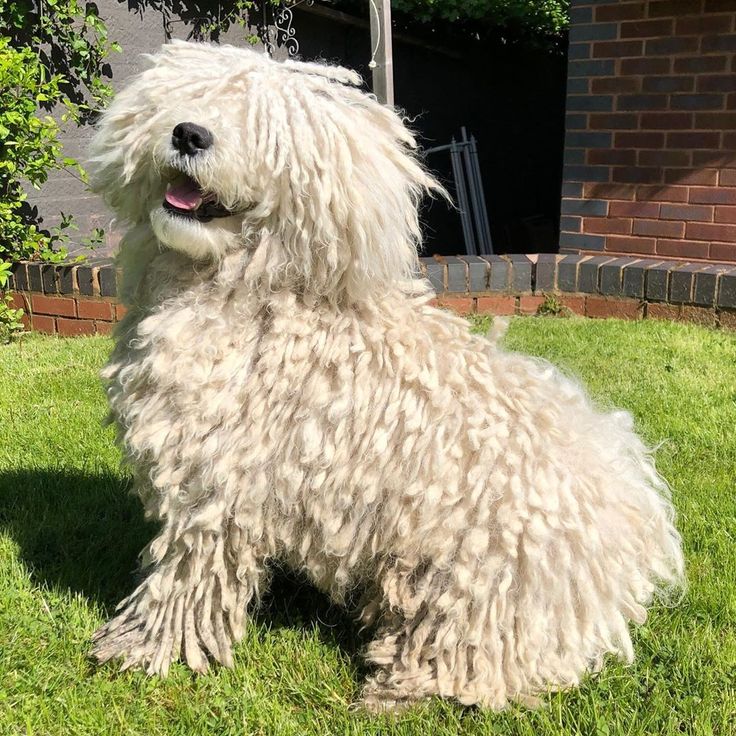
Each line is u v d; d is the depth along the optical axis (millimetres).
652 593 1354
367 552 1164
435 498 1094
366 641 1305
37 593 1383
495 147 5609
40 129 2857
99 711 1133
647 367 2502
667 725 1103
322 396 1091
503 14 4945
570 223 3455
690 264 3111
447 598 1119
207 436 1103
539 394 1245
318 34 4375
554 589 1122
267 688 1203
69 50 3150
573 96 3336
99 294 2928
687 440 1989
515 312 3158
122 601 1295
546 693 1168
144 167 1139
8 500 1720
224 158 1048
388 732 1118
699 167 3156
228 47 1217
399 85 4758
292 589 1439
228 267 1120
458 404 1138
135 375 1144
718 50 3020
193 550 1162
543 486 1115
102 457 1906
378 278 1140
